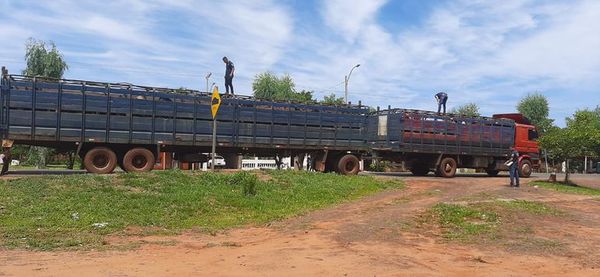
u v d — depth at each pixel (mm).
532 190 21688
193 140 20516
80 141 18469
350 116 24406
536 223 12648
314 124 23469
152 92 19719
